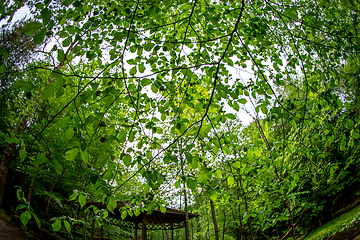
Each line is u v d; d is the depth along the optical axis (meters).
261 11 3.32
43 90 1.52
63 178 7.69
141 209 2.88
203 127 2.21
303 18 3.31
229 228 11.88
